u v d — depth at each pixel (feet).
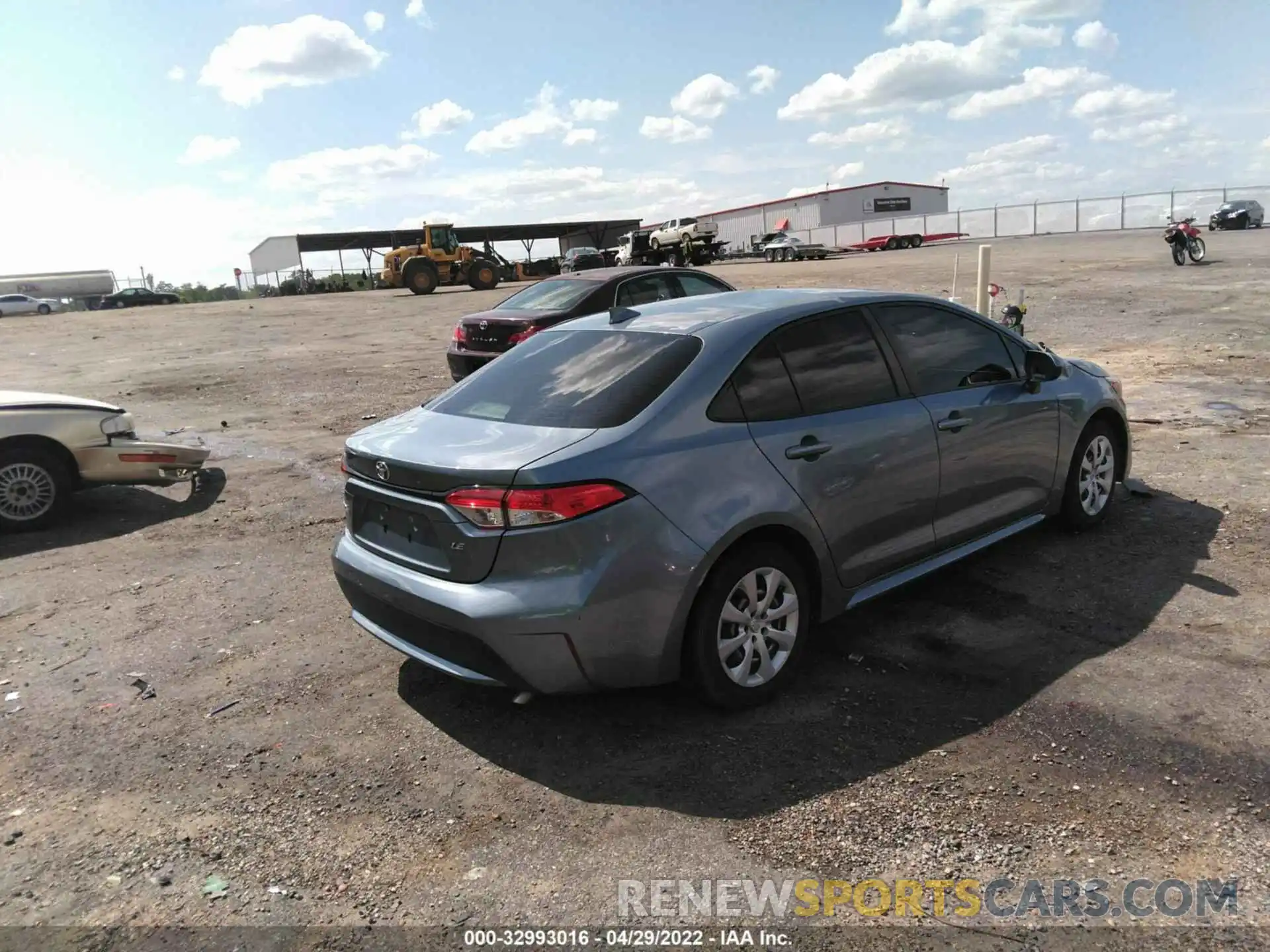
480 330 34.91
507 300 37.19
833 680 12.67
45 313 175.73
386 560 11.95
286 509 23.12
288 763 11.30
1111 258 89.61
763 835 9.44
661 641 10.94
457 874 9.12
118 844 9.82
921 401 14.05
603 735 11.55
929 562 14.43
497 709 12.39
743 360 12.19
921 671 12.78
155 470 23.15
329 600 16.85
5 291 184.03
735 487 11.35
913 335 14.57
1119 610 14.28
